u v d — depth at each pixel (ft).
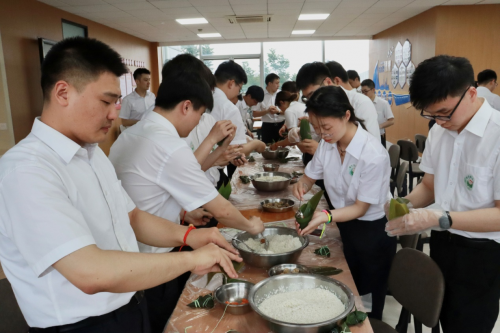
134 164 4.91
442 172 5.41
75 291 3.18
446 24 23.50
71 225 2.73
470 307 5.24
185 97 4.95
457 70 4.43
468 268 5.12
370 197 5.85
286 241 5.57
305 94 8.71
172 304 5.40
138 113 20.36
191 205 4.98
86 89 3.00
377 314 6.57
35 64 19.43
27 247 2.68
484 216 4.59
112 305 3.44
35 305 3.16
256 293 4.16
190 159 4.82
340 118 5.71
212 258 3.58
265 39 35.37
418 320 5.27
